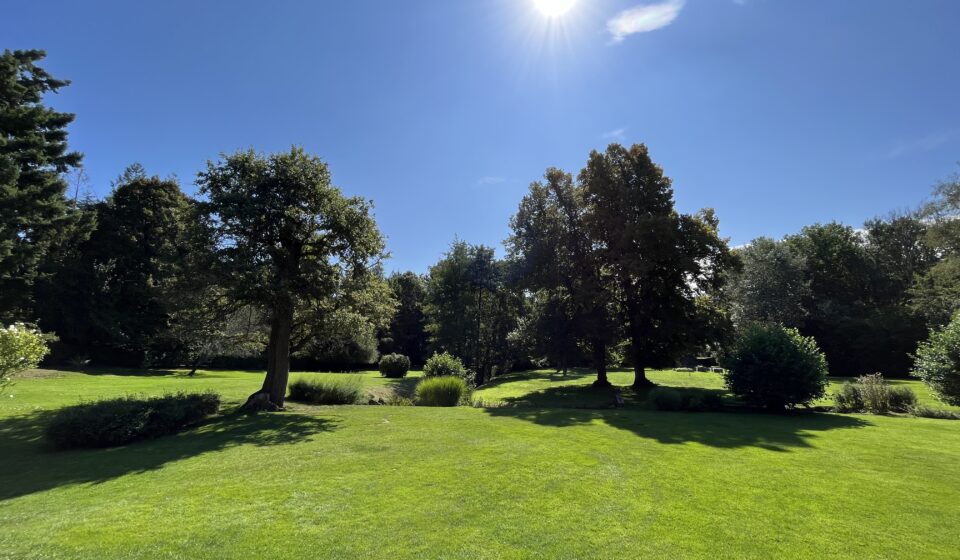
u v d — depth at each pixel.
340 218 16.48
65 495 7.09
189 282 15.12
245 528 5.68
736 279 47.00
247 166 15.81
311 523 5.86
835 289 53.09
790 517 6.16
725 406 17.59
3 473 8.53
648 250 26.06
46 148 26.28
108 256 38.09
